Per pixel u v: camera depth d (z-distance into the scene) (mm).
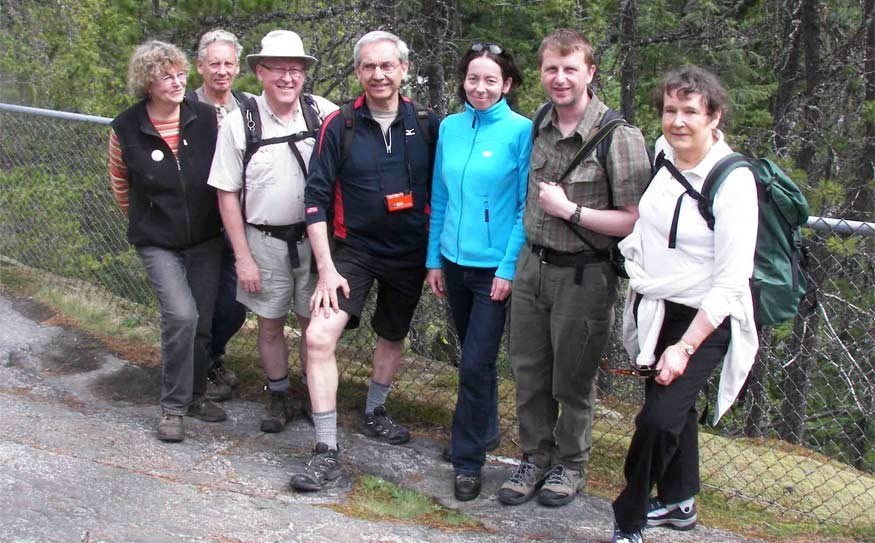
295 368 4789
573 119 3199
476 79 3336
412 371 4914
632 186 3090
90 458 3650
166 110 3848
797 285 2922
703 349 2891
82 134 5684
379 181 3568
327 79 7562
